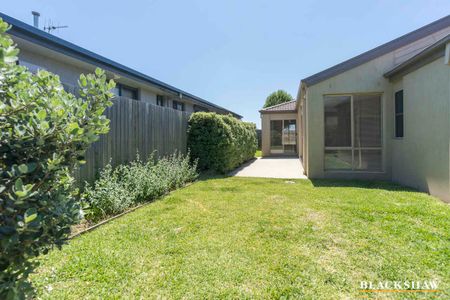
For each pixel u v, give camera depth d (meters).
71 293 1.96
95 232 3.17
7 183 1.20
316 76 7.35
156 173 5.33
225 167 8.23
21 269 1.28
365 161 7.27
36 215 1.11
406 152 6.16
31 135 1.29
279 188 5.90
